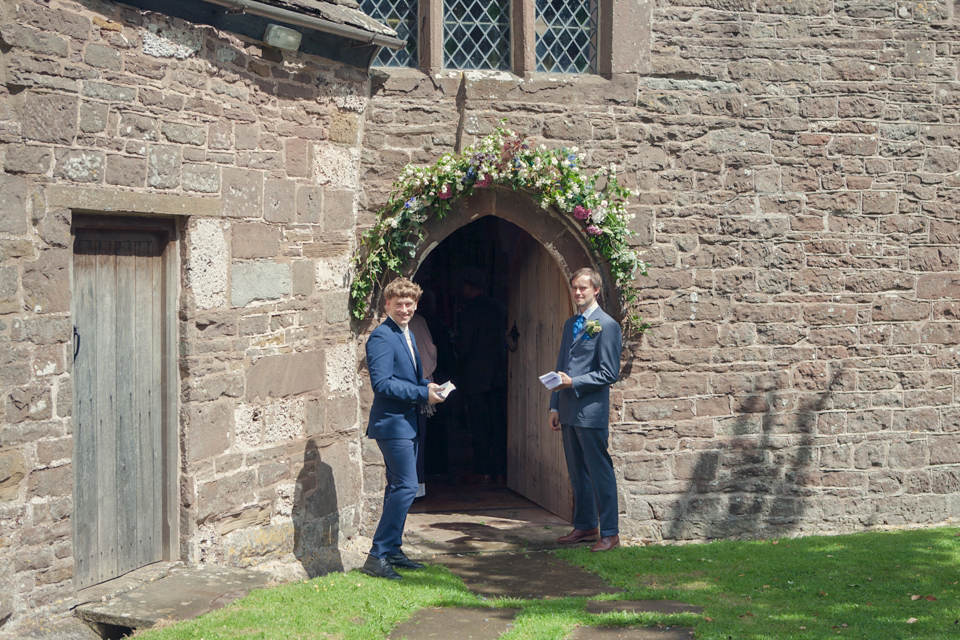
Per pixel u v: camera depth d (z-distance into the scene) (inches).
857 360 282.8
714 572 226.2
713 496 277.3
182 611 179.2
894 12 280.2
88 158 179.2
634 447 273.4
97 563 189.8
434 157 260.2
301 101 234.7
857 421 283.4
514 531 271.0
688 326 274.8
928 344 286.5
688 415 275.6
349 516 255.3
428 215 258.8
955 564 230.2
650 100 270.2
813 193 278.8
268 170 224.5
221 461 213.9
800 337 279.9
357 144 254.4
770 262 277.7
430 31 259.0
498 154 253.3
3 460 164.9
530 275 302.0
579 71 273.1
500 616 192.4
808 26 277.0
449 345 352.8
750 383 278.2
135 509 199.3
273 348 228.2
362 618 185.0
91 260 187.0
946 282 286.7
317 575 234.1
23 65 167.2
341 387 252.2
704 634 173.9
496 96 261.6
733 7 273.1
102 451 190.2
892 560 235.3
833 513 282.7
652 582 219.5
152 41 192.5
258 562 224.7
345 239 251.9
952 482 289.9
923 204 284.0
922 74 282.5
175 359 205.0
